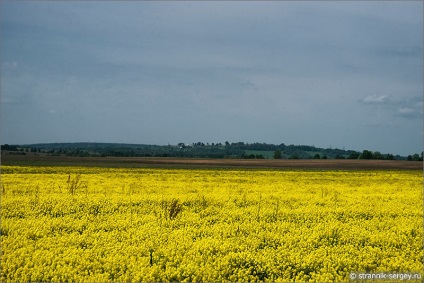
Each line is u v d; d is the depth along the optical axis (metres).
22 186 31.28
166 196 26.98
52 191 28.77
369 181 43.72
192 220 19.34
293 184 38.53
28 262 13.02
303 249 14.96
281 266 13.44
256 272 13.11
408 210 23.34
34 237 16.38
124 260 13.54
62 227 17.97
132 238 16.08
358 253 14.70
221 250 14.67
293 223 19.09
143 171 54.28
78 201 24.00
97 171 51.91
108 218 19.88
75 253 14.20
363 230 18.00
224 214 21.00
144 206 23.19
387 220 20.38
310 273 12.88
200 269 12.70
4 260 13.30
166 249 14.45
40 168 53.22
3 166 54.94
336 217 21.09
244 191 31.38
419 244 16.05
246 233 17.48
